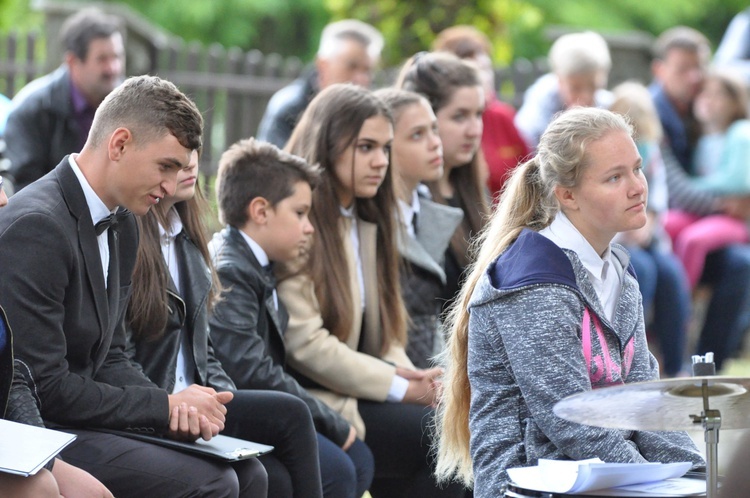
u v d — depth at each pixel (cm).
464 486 1330
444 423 1116
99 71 1975
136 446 1031
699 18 5416
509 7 3378
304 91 2136
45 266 998
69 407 1016
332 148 1390
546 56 4644
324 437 1272
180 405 1066
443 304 1506
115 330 1114
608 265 1066
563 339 1006
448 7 3150
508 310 1021
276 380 1263
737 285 2605
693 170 2731
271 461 1166
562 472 949
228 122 2891
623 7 5184
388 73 2916
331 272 1362
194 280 1205
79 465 1016
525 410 1031
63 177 1035
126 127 1023
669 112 2730
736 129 2669
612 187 1027
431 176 1505
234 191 1306
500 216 1088
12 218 1005
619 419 901
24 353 992
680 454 1060
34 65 2847
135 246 1110
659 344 2422
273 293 1315
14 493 889
